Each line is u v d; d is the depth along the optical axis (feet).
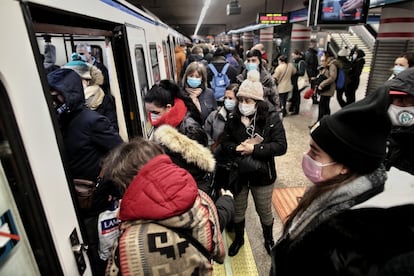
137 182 3.05
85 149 5.38
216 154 7.66
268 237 8.22
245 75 12.79
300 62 27.89
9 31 2.82
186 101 6.45
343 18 18.94
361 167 2.54
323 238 2.44
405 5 18.35
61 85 4.93
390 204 2.24
